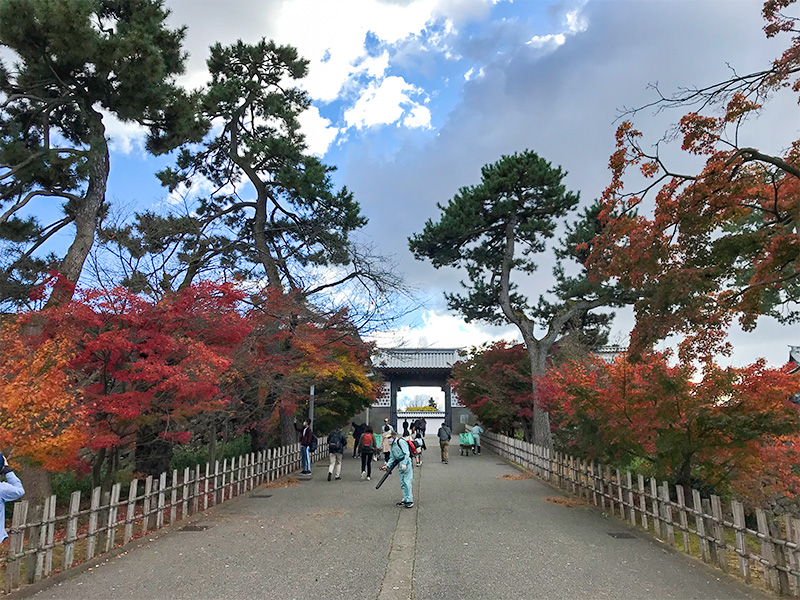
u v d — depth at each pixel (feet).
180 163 71.87
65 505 37.81
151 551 24.99
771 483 30.55
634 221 32.07
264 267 67.05
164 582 20.13
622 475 34.42
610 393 33.30
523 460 66.44
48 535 20.76
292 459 60.85
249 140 68.64
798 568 17.95
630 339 30.63
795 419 27.63
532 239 83.97
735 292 30.68
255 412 60.54
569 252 80.79
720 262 31.35
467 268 86.79
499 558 23.32
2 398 21.62
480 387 88.89
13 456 22.41
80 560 23.71
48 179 43.60
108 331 27.99
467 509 35.88
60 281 29.32
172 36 43.65
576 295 78.18
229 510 36.22
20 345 23.77
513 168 77.25
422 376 156.04
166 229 50.31
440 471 61.72
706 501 23.39
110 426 29.30
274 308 49.37
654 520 27.99
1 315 29.68
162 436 31.94
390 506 37.24
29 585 19.47
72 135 46.68
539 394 53.78
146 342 29.14
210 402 33.01
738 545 20.89
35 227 50.96
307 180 66.28
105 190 42.04
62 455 24.00
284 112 72.84
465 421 160.04
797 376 28.81
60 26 34.99
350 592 18.89
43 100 39.32
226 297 32.42
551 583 19.86
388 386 154.92
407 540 26.76
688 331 29.22
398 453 37.52
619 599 18.15
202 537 27.89
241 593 18.85
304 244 70.90
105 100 41.27
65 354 24.58
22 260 48.21
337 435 54.85
